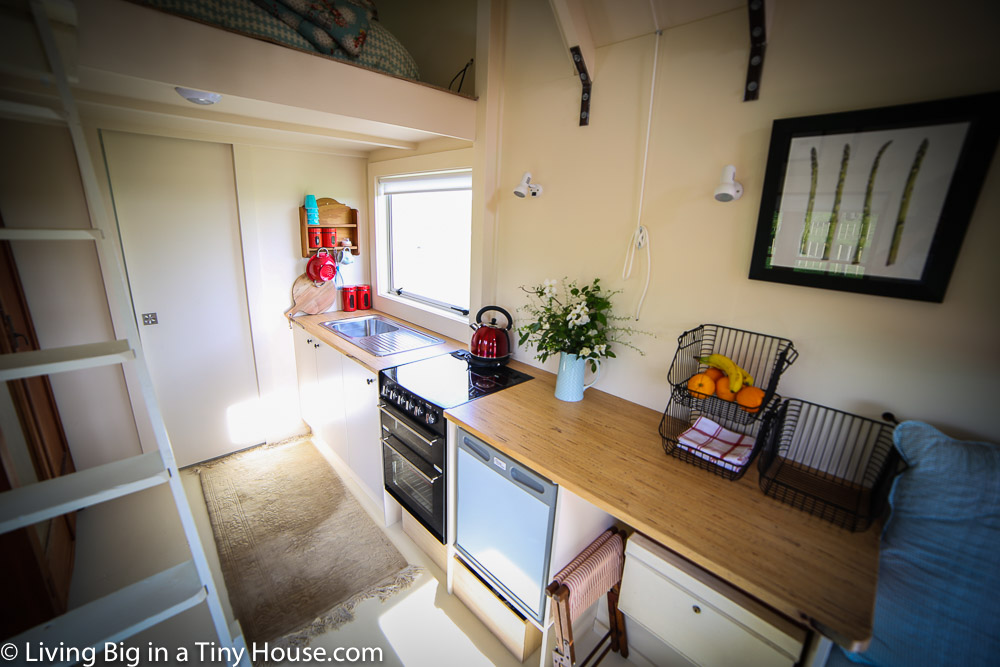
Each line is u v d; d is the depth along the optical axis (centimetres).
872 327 121
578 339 173
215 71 140
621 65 161
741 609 119
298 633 174
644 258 167
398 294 316
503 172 215
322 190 290
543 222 201
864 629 84
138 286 238
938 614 100
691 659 134
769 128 130
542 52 186
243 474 273
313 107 162
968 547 100
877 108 110
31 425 179
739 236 142
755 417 130
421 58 254
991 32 96
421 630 178
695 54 142
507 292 227
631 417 169
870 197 114
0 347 168
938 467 106
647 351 173
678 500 120
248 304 276
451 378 203
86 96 158
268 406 299
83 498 101
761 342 142
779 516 116
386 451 217
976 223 102
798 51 122
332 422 270
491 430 156
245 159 254
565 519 138
